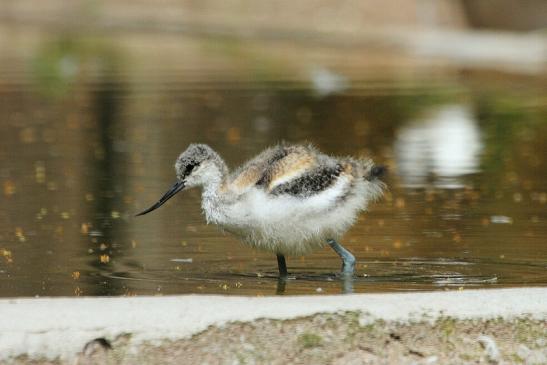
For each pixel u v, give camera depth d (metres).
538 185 15.95
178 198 15.22
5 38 37.47
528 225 13.31
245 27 37.75
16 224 13.47
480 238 12.66
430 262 11.59
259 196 11.04
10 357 8.16
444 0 38.47
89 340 8.27
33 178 16.61
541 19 37.62
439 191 15.52
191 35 38.09
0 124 22.05
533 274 11.04
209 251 12.16
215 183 11.43
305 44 35.78
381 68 30.75
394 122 22.05
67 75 29.39
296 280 10.88
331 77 27.69
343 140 20.00
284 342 8.45
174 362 8.33
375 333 8.56
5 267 11.34
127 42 36.84
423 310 8.68
